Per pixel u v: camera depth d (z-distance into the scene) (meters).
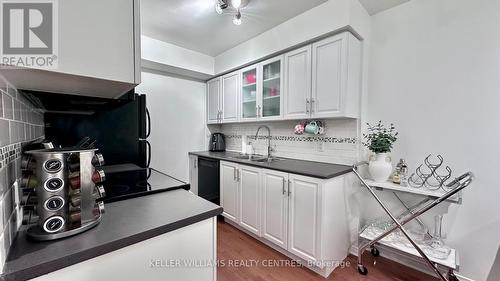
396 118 1.93
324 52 1.96
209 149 3.53
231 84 2.99
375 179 1.86
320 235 1.68
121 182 1.33
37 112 1.20
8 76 0.57
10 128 0.64
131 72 0.68
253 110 2.73
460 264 1.64
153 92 2.95
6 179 0.59
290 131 2.62
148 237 0.72
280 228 1.98
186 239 0.84
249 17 2.11
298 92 2.18
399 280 1.69
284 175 1.93
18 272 0.51
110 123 1.87
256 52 2.51
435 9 1.72
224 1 1.80
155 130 2.98
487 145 1.52
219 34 2.47
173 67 2.81
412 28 1.83
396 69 1.92
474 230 1.58
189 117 3.32
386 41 1.98
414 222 1.84
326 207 1.69
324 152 2.30
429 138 1.76
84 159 0.72
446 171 1.68
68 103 1.22
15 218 0.66
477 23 1.54
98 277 0.64
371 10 1.98
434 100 1.74
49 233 0.64
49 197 0.65
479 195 1.56
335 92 1.90
